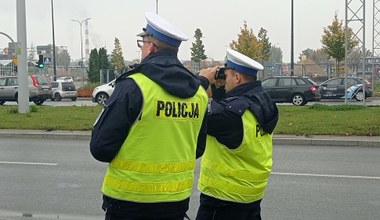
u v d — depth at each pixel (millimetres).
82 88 38094
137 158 2727
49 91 29078
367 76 42219
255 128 3342
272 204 6867
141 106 2689
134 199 2746
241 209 3432
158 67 2750
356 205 6844
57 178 8500
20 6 18141
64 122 15344
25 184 8047
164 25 2838
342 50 39781
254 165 3398
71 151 11398
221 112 3236
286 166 9656
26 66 18391
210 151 3439
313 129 13547
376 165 9789
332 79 30125
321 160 10328
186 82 2826
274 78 25766
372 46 35375
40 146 12203
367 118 15500
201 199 3529
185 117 2854
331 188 7844
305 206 6777
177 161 2836
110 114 2689
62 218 6203
